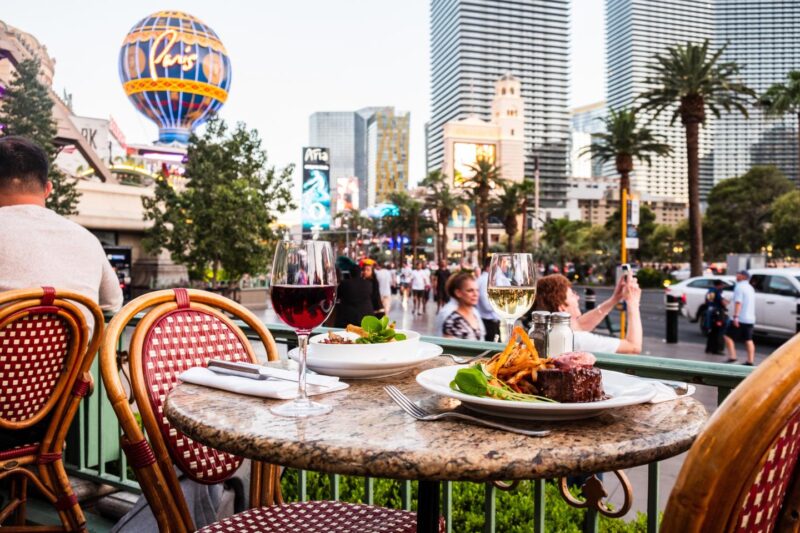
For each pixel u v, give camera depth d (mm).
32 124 22031
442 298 21812
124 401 1540
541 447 966
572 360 1191
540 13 164000
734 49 159000
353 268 9180
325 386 1431
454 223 123000
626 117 30688
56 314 2047
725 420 613
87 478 3150
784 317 12734
